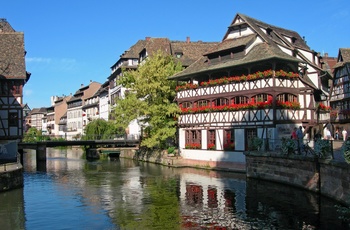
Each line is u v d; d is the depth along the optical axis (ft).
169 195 62.49
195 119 102.68
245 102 90.63
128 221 47.37
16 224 47.19
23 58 95.91
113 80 192.95
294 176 62.95
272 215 47.80
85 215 50.83
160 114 111.24
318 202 52.90
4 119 92.53
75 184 76.43
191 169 97.81
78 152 195.00
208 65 101.96
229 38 103.71
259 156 72.79
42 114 403.13
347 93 122.21
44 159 130.52
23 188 71.97
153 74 111.34
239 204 54.29
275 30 106.83
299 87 89.97
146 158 125.08
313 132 92.84
